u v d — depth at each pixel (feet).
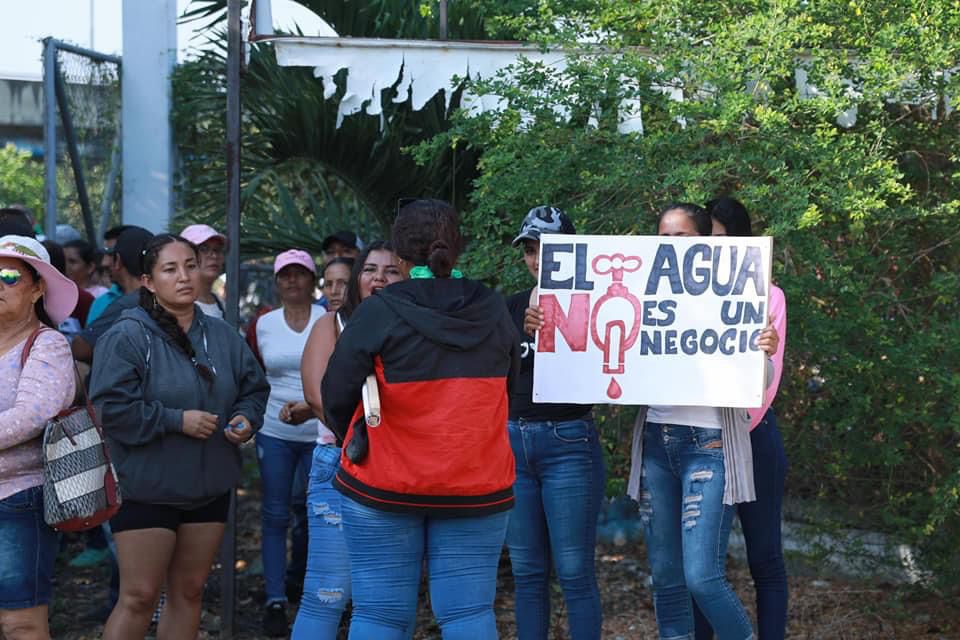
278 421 19.77
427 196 23.82
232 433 15.06
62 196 30.22
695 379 13.92
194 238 19.94
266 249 25.29
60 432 12.88
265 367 19.93
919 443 18.62
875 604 18.89
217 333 15.61
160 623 15.26
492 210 17.63
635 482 14.76
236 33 18.53
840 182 16.74
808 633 18.17
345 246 22.44
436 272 12.09
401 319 11.62
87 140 31.45
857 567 19.17
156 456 14.46
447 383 11.65
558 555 14.82
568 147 17.40
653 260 14.05
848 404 17.65
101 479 13.12
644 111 17.85
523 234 14.98
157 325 15.06
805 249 16.93
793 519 20.40
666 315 14.01
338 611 14.64
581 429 14.80
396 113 22.88
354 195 27.20
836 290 17.08
